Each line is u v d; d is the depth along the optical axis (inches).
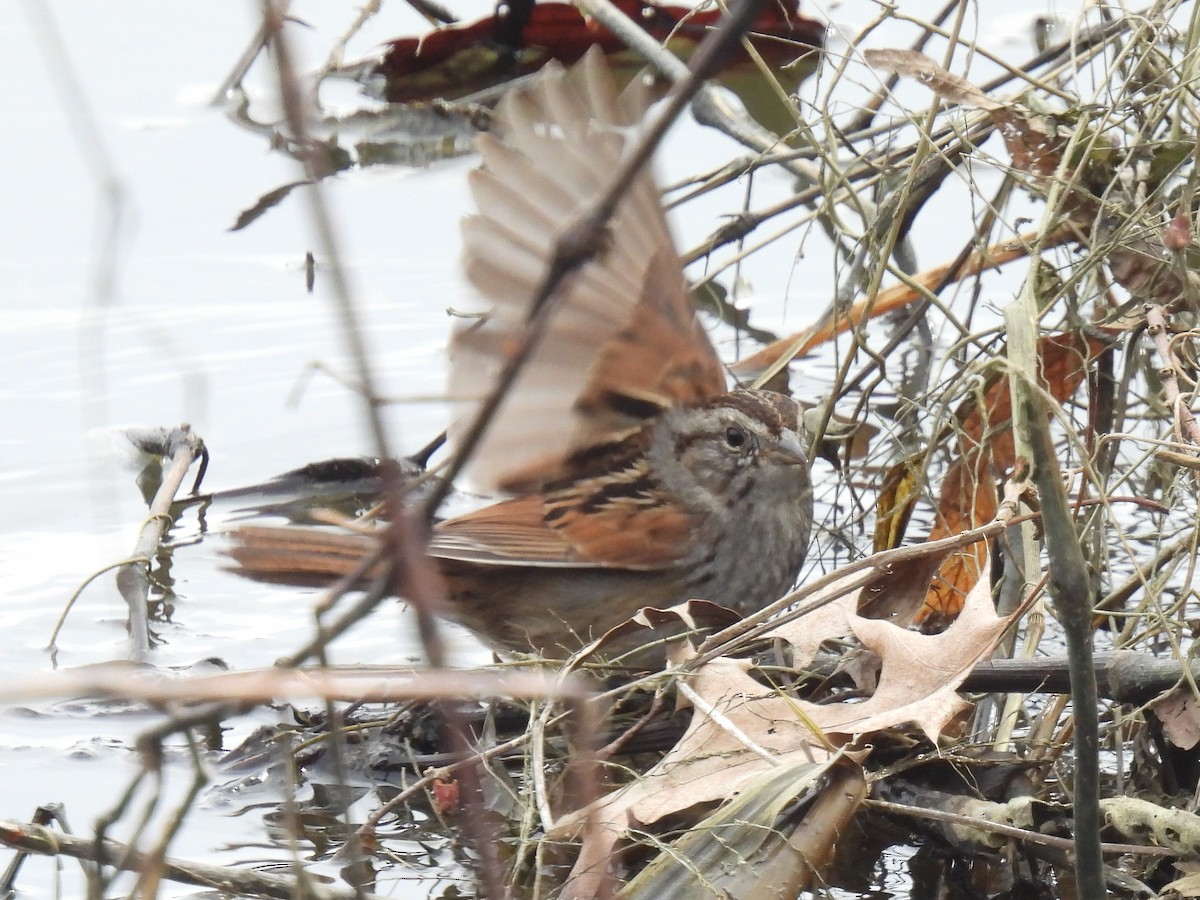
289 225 506.0
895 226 372.5
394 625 353.4
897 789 278.8
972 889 263.4
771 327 475.5
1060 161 371.9
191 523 397.7
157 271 487.2
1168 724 271.4
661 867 247.1
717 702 266.8
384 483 141.0
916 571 303.0
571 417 339.3
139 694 133.3
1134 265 357.1
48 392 435.5
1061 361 374.3
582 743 146.9
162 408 431.2
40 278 478.3
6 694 129.3
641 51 446.6
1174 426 290.8
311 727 316.8
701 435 343.9
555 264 140.6
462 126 538.9
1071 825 263.9
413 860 269.7
